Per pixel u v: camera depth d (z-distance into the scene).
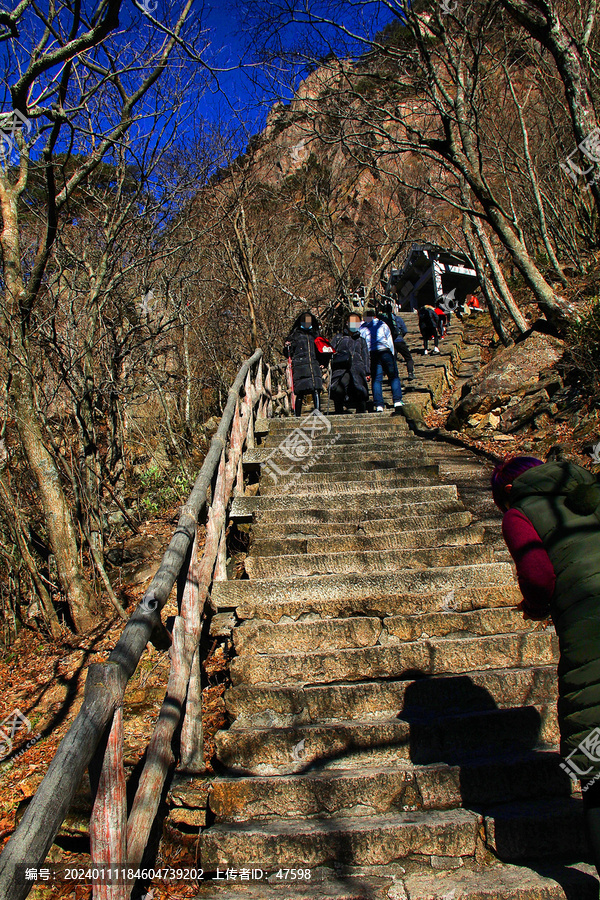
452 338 14.43
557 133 12.70
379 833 2.40
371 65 10.98
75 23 5.71
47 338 6.58
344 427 7.07
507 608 3.40
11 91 5.16
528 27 7.25
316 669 3.19
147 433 9.50
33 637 5.75
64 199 6.21
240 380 6.04
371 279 15.57
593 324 7.10
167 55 6.95
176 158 9.77
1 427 6.32
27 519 6.32
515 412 7.40
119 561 6.52
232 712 3.02
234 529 5.25
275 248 15.05
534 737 2.81
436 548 4.03
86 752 1.60
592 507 2.22
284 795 2.59
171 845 2.55
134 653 2.07
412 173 16.78
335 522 4.64
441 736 2.80
